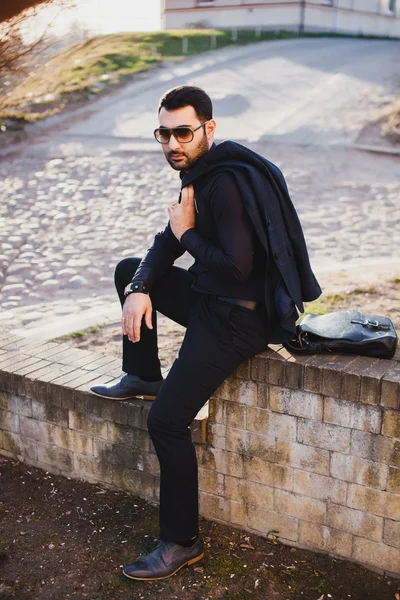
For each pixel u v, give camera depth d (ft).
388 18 118.01
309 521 9.65
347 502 9.22
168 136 8.83
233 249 8.32
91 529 10.67
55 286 23.43
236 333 8.98
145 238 29.86
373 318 9.86
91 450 11.54
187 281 10.17
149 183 41.09
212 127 9.01
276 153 49.52
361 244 28.60
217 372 9.04
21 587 9.45
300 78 74.49
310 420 9.19
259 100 66.85
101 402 11.07
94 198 37.99
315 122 57.88
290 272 8.77
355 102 63.36
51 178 43.50
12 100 67.05
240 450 9.98
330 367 8.89
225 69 80.43
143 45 90.58
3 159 49.88
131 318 9.48
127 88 73.67
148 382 10.78
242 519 10.32
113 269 25.41
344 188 39.81
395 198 37.19
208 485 10.51
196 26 108.17
